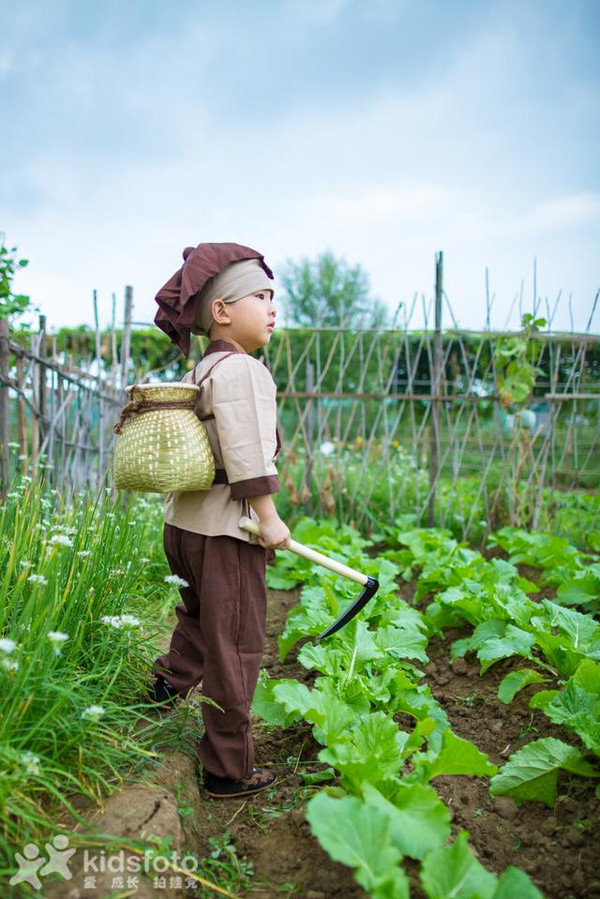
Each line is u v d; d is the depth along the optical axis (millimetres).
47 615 1954
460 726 2738
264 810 2068
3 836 1521
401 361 10469
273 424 2072
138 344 10320
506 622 3244
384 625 3285
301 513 6559
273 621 4164
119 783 1873
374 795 1637
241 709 2074
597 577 3775
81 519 2723
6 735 1654
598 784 2109
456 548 4859
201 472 1999
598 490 8188
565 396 6277
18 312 3783
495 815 2080
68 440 5234
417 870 1707
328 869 1762
